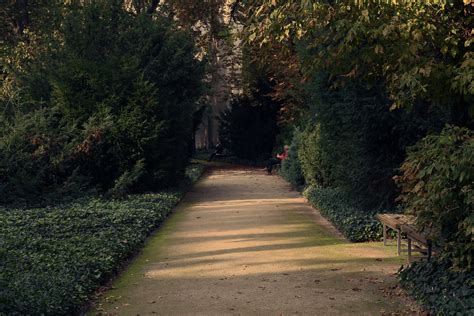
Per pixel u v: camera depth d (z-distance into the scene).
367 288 8.44
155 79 21.52
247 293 8.27
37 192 16.97
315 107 17.12
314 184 21.58
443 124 12.48
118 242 10.90
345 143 15.27
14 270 8.34
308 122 23.12
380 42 8.34
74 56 20.05
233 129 44.47
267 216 16.56
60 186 17.70
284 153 33.16
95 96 19.80
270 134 42.88
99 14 21.19
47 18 30.48
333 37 9.20
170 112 21.81
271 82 40.62
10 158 16.83
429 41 8.25
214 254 11.15
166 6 28.94
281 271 9.60
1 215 14.19
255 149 43.88
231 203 20.17
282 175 31.66
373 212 13.61
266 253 11.12
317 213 17.19
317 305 7.62
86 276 8.39
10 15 30.94
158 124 19.56
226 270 9.76
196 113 41.88
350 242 12.27
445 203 6.97
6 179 16.92
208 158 48.12
